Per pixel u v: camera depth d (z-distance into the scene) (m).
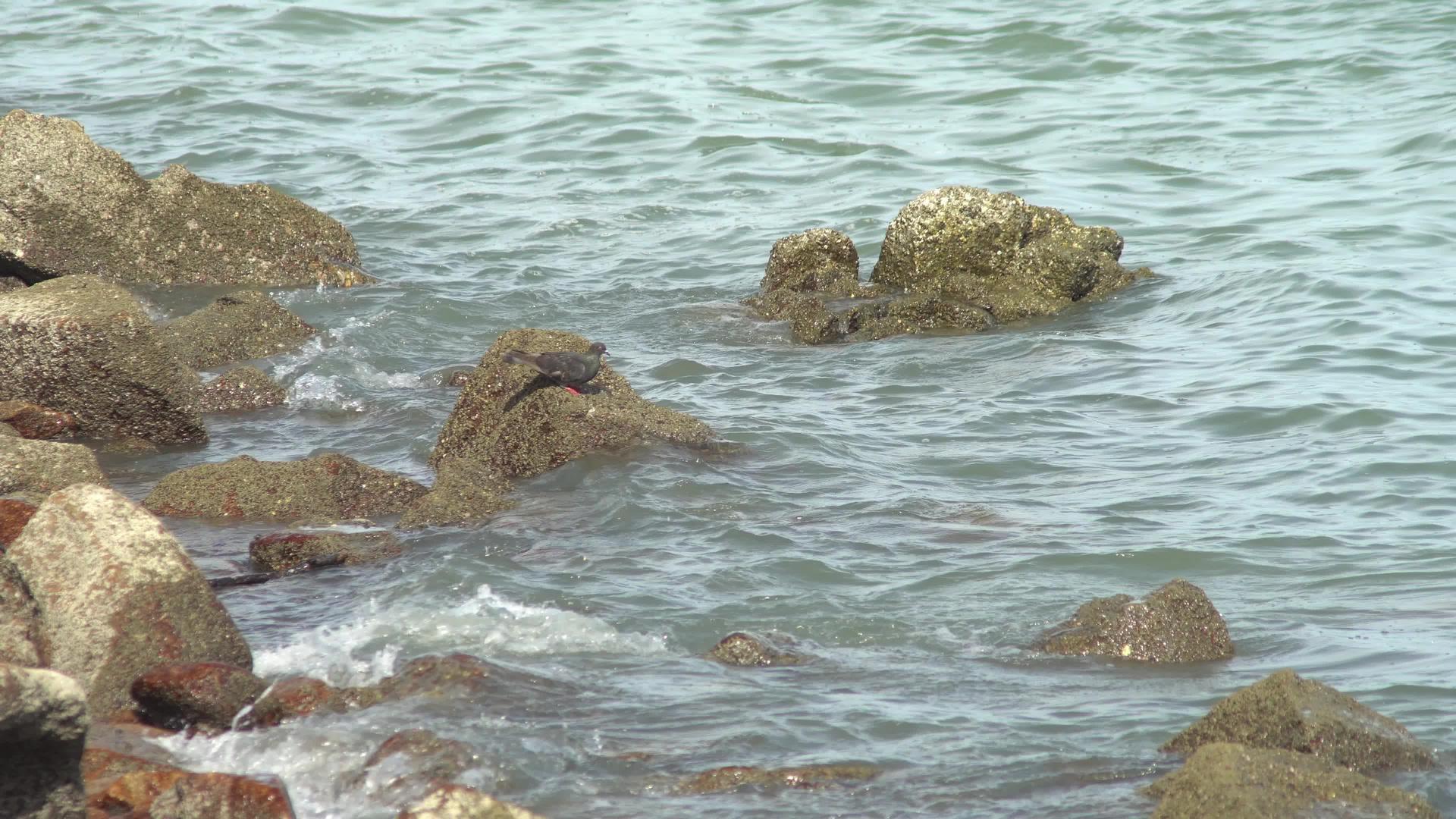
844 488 46.97
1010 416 55.22
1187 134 103.06
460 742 28.89
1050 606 37.00
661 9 148.25
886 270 75.31
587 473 48.03
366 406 57.81
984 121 109.00
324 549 40.75
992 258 74.12
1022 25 135.25
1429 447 49.28
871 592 38.09
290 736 29.42
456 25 142.75
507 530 43.03
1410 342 62.00
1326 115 105.88
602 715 30.67
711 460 49.59
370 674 33.06
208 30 139.62
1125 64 122.62
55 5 151.50
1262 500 45.12
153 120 108.44
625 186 96.06
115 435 52.53
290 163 99.00
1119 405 56.25
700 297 74.81
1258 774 25.06
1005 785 27.55
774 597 37.75
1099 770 28.06
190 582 32.56
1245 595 37.84
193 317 63.81
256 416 57.00
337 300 71.94
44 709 22.16
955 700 31.59
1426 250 76.38
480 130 108.81
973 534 42.53
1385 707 30.86
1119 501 45.44
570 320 70.62
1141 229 84.62
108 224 73.38
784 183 96.62
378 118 112.00
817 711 30.88
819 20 141.88
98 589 31.86
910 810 26.70
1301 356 61.00
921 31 135.75
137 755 28.23
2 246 71.69
